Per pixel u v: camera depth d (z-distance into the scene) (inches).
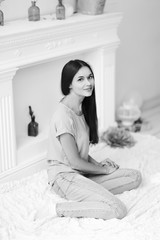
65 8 136.1
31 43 122.3
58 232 101.3
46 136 138.6
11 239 99.1
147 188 119.9
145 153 142.2
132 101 167.0
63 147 110.3
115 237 98.7
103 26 143.4
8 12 128.0
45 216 108.6
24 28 119.9
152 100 191.8
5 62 117.3
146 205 111.7
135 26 172.1
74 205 106.6
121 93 175.0
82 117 115.0
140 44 177.3
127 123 163.9
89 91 110.0
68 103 112.3
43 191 119.0
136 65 178.9
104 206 104.7
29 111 137.1
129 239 97.9
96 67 149.5
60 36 130.0
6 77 118.4
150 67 186.7
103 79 150.6
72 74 108.6
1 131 121.8
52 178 113.3
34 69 135.6
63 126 109.3
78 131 113.0
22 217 107.3
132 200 114.0
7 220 106.1
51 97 144.2
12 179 126.3
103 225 102.7
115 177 117.6
